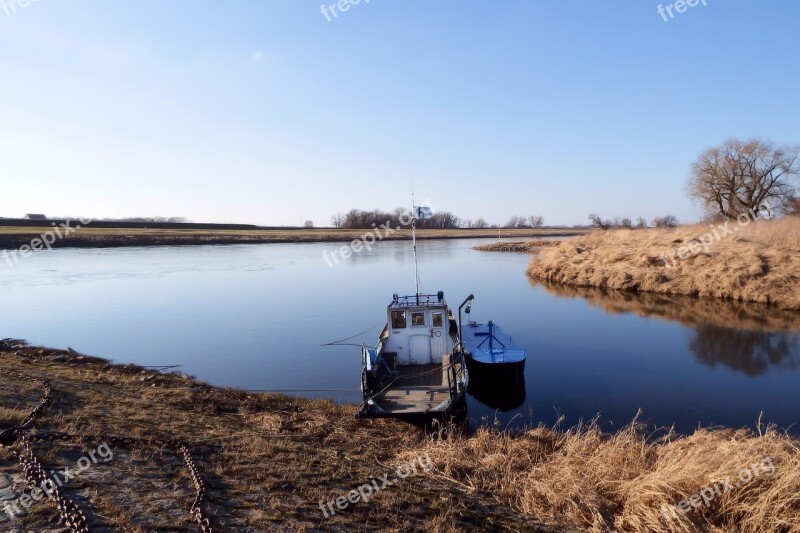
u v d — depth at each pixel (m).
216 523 5.39
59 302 29.02
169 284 36.19
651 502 6.65
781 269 25.47
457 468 8.15
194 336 21.20
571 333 20.70
